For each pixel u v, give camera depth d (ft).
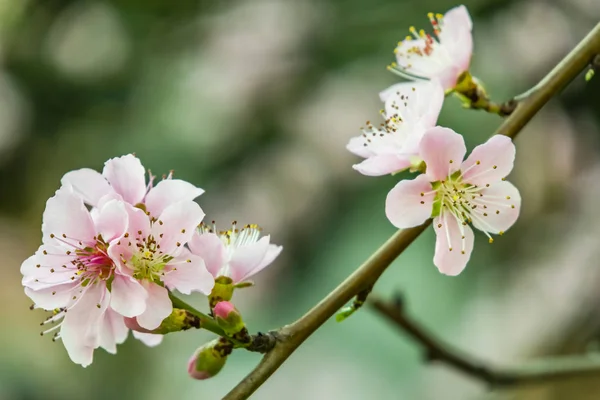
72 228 2.45
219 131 4.45
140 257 2.44
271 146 4.42
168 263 2.44
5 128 5.05
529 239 4.35
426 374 4.16
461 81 2.56
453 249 2.47
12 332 5.48
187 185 2.46
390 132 2.52
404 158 2.48
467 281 4.10
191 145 4.45
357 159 4.24
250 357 4.15
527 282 4.29
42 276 2.45
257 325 3.97
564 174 4.33
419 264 3.98
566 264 4.33
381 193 3.99
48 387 5.08
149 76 4.74
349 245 3.94
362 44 4.19
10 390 5.00
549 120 4.21
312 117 4.38
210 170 4.40
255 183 4.36
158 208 2.46
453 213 2.47
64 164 4.82
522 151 4.39
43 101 4.99
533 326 4.24
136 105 4.69
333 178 4.25
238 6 4.78
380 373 4.12
